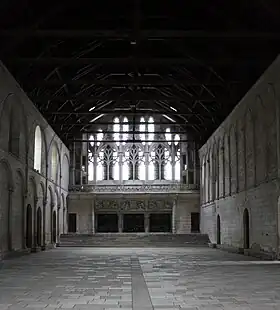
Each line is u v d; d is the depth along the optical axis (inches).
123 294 452.8
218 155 1473.9
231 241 1277.1
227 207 1333.7
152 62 970.7
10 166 962.7
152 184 1916.8
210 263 844.6
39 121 1268.5
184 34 823.7
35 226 1235.9
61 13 997.2
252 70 1103.0
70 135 1872.5
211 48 1104.2
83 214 1887.3
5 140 925.8
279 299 420.8
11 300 418.3
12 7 836.6
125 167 1939.0
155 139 1966.0
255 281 561.9
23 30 829.8
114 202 1902.1
